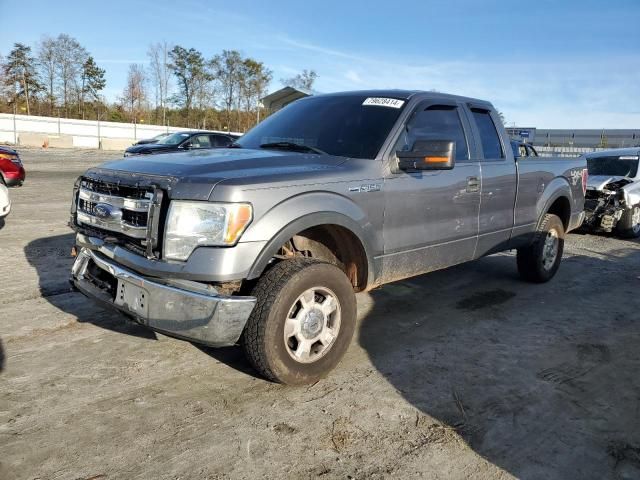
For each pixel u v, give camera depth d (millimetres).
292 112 4883
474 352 4316
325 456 2846
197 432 3008
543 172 5906
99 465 2686
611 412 3438
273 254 3248
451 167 3812
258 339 3256
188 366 3818
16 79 64000
